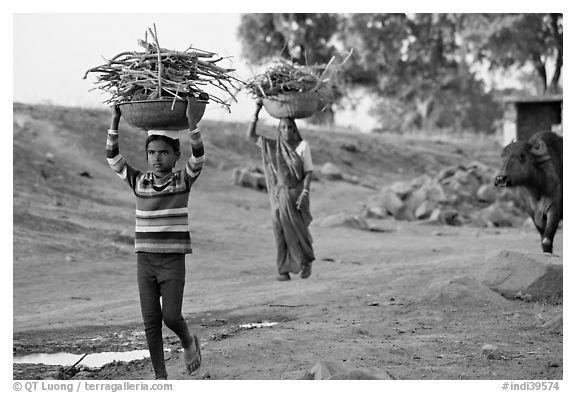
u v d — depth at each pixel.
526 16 40.06
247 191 28.61
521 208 26.86
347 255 17.20
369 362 7.75
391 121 61.00
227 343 8.64
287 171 13.27
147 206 7.13
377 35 45.41
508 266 11.35
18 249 15.56
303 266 13.54
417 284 12.11
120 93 7.35
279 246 13.46
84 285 13.34
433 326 9.59
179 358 8.29
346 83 47.38
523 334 9.20
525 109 33.16
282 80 12.97
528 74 53.47
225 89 7.55
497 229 23.97
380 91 50.34
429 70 48.31
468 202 27.81
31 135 27.66
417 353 8.23
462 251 17.53
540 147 13.45
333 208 27.53
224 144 34.16
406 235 22.03
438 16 44.44
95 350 8.87
